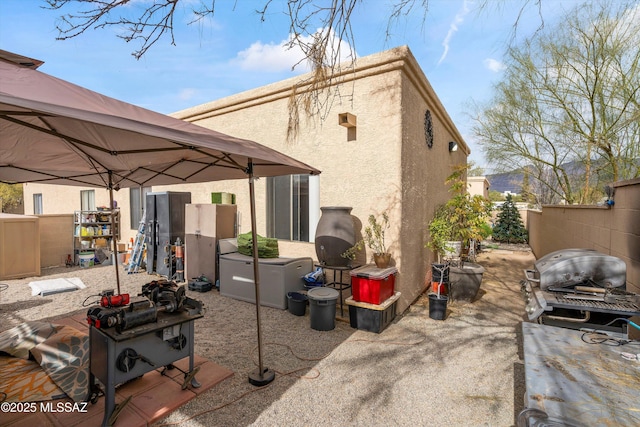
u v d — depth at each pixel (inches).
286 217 258.5
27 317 205.9
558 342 102.2
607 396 72.6
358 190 221.0
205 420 107.4
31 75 91.7
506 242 640.4
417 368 142.4
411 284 231.5
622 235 153.3
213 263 270.8
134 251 335.0
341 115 212.8
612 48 338.6
